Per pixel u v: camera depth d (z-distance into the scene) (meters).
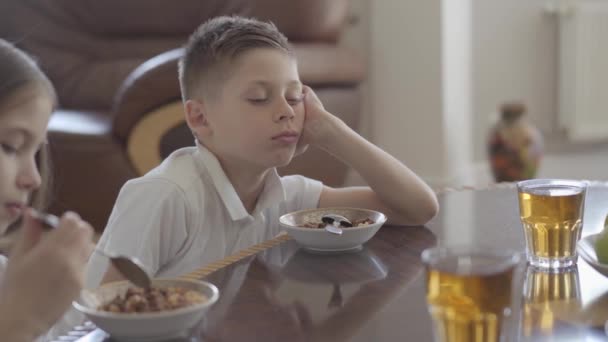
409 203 1.36
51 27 3.77
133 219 1.31
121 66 3.67
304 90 1.48
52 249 0.82
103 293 0.94
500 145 3.71
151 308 0.88
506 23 4.53
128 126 2.94
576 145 4.77
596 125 4.63
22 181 0.90
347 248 1.21
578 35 4.51
